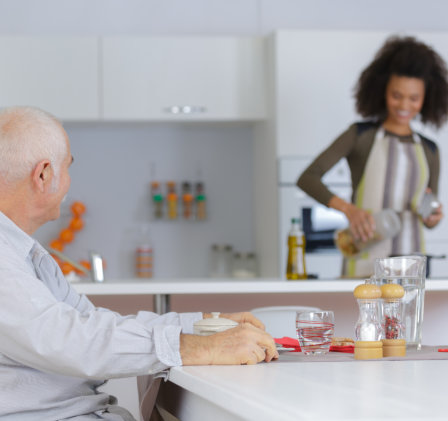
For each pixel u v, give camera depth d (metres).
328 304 2.53
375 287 1.33
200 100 4.52
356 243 3.25
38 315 1.14
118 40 4.48
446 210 4.37
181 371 1.09
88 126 4.81
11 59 4.42
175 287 2.30
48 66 4.44
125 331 1.16
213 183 4.93
